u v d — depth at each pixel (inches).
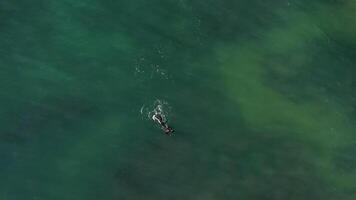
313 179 4928.6
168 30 5748.0
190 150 4943.4
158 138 4987.7
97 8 5792.3
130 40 5605.3
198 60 5570.9
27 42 5472.4
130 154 4884.4
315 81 5610.2
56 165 4778.5
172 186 4734.3
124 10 5826.8
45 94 5157.5
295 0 6235.2
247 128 5167.3
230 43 5762.8
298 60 5748.0
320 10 6215.6
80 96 5177.2
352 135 5290.4
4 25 5556.1
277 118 5280.5
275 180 4879.4
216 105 5270.7
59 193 4633.4
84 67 5364.2
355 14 6240.2
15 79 5216.5
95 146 4906.5
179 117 5128.0
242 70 5570.9
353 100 5546.3
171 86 5329.7
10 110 5019.7
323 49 5890.8
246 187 4805.6
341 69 5767.7
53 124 4982.8
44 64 5344.5
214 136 5059.1
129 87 5270.7
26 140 4867.1
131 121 5068.9
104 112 5103.3
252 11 6063.0
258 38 5856.3
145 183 4731.8
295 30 5989.2
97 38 5585.6
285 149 5083.7
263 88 5477.4
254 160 4972.9
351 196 4886.8
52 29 5590.6
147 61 5472.4
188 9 5944.9
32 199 4576.8
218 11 5994.1
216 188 4768.7
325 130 5275.6
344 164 5068.9
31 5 5728.3
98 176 4744.1
